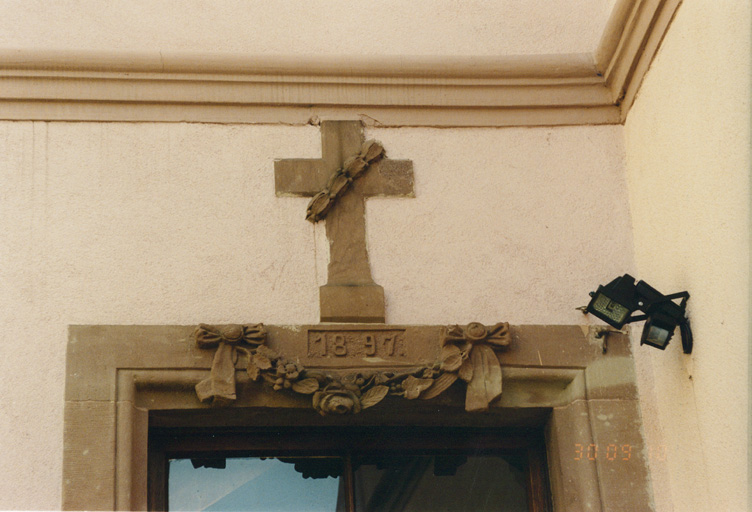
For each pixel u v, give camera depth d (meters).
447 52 4.54
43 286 3.94
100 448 3.68
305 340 3.92
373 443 4.10
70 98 4.25
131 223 4.09
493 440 4.17
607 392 4.01
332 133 4.34
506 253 4.23
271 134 4.33
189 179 4.20
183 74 4.33
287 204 4.21
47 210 4.07
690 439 3.78
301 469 4.03
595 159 4.43
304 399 3.86
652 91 4.21
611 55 4.45
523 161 4.40
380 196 4.26
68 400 3.73
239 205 4.18
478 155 4.39
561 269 4.23
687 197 3.87
